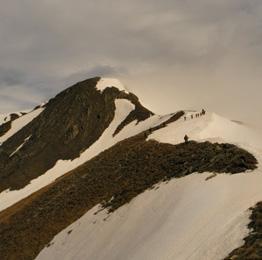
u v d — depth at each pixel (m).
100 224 48.22
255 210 30.38
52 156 125.31
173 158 53.41
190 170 45.50
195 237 31.45
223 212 33.03
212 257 27.61
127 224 43.00
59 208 62.12
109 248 40.62
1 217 80.50
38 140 135.88
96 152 120.06
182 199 39.09
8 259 56.72
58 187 72.62
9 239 61.88
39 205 68.31
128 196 50.03
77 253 45.34
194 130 74.19
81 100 142.00
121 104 137.25
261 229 27.66
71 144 128.12
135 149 68.94
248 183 36.88
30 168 121.75
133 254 34.66
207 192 37.81
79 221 53.47
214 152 47.75
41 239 56.69
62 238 52.66
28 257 54.62
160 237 34.31
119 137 120.31
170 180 46.44
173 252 31.03
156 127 87.56
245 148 45.44
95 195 59.47
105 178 64.12
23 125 159.38
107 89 143.88
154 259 31.55
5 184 117.50
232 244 27.70
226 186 37.69
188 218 34.81
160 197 43.62
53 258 49.16
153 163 57.09
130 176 57.81
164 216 38.09
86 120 134.25
